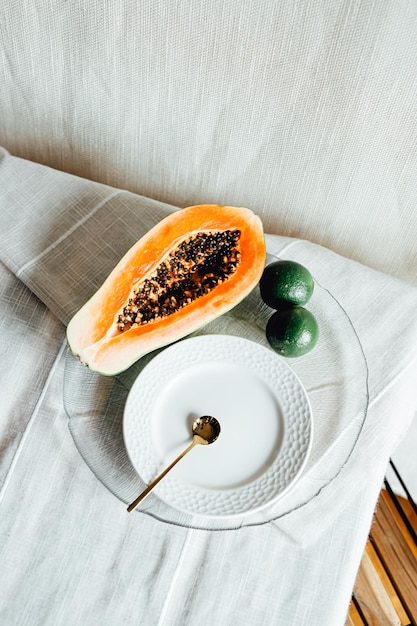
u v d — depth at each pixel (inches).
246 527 27.7
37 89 38.1
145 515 27.7
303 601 26.8
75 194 33.4
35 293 31.1
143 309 29.5
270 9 31.2
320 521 27.5
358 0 29.9
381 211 37.4
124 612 26.4
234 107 35.5
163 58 34.5
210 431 27.6
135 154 39.9
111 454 28.3
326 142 35.3
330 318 30.6
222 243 30.2
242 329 30.5
